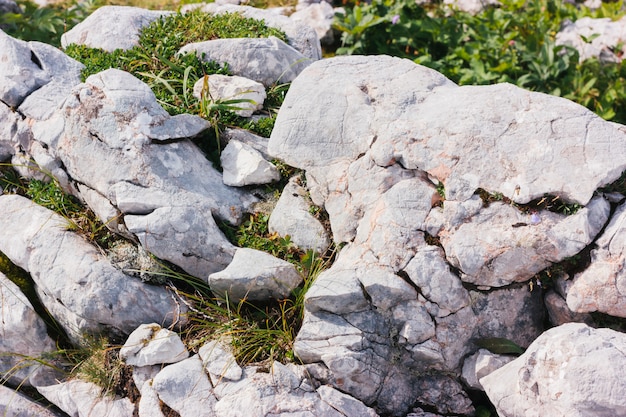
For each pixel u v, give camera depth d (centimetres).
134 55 416
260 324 352
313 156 364
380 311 337
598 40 495
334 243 358
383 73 377
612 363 309
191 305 355
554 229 330
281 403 326
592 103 465
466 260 333
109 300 349
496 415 339
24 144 383
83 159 365
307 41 439
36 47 401
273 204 372
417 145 349
